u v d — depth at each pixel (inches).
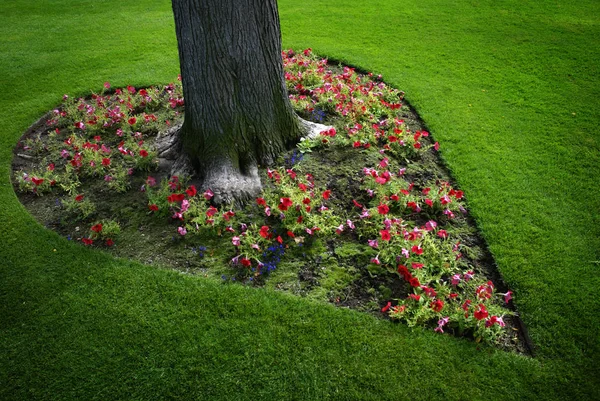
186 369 107.1
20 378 106.6
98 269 135.3
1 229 154.0
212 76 154.7
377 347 111.3
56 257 140.6
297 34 336.8
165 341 113.7
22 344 114.4
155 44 335.9
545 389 102.0
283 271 133.3
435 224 142.4
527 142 195.0
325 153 179.9
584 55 271.7
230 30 150.6
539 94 233.8
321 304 122.6
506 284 129.2
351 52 297.3
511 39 303.1
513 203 159.5
